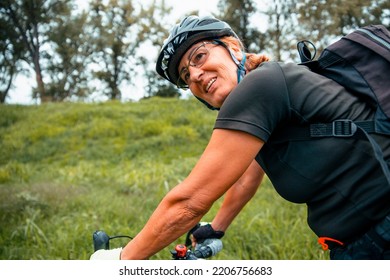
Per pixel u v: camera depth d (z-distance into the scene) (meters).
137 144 11.44
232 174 1.36
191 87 1.66
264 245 3.92
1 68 32.78
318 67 1.49
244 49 1.72
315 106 1.37
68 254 4.07
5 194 6.25
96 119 14.17
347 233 1.39
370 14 18.16
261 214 4.79
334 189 1.38
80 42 34.16
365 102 1.38
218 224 1.92
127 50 34.00
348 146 1.35
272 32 23.08
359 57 1.40
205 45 1.58
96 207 5.94
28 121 15.09
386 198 1.33
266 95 1.36
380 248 1.33
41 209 5.83
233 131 1.36
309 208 1.50
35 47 33.44
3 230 4.86
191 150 10.76
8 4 31.77
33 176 9.18
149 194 6.89
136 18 33.25
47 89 34.03
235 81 1.58
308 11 20.08
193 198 1.37
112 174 8.87
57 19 33.66
